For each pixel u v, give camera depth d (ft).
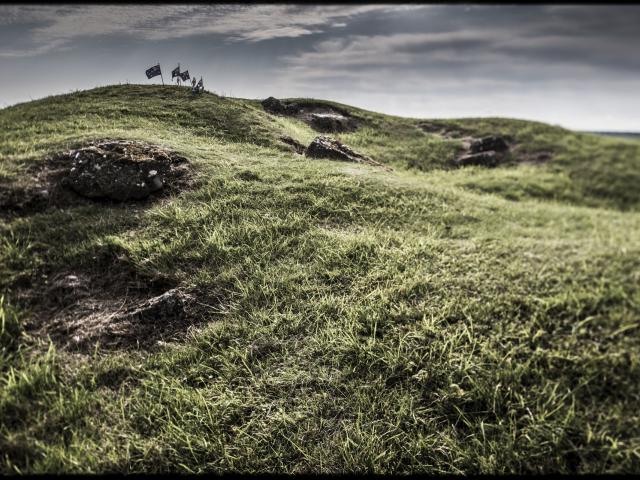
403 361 11.50
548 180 42.83
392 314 13.47
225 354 11.92
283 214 20.54
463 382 10.87
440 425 9.93
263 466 9.03
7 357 11.11
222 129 39.14
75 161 20.70
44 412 9.64
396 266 16.55
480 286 15.24
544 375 11.18
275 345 12.29
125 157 21.31
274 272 15.74
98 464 8.59
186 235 17.48
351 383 10.89
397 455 9.28
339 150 36.55
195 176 23.43
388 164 46.65
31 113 35.91
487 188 39.52
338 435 9.66
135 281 14.89
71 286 14.21
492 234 21.75
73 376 10.78
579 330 13.03
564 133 58.08
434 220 23.13
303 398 10.55
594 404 10.36
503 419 9.86
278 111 56.44
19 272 14.29
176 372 11.37
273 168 26.94
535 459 9.08
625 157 47.60
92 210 19.15
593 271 17.38
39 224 17.21
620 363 11.70
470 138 57.26
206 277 15.11
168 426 9.61
